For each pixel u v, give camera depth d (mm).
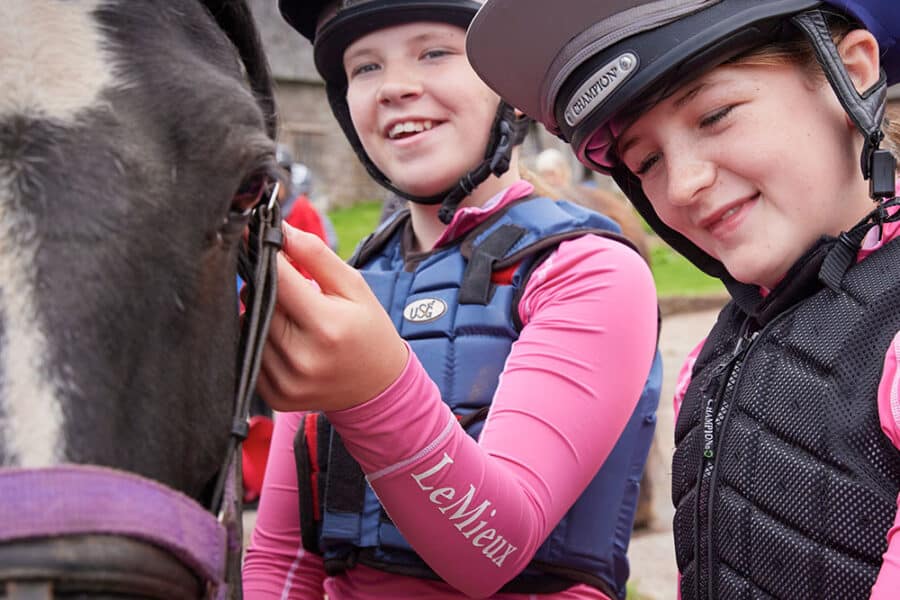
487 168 1761
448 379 1648
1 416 972
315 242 1327
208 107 1144
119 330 1039
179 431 1102
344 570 1704
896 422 1151
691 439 1480
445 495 1385
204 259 1131
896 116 1509
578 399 1529
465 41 1645
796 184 1358
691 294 9797
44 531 919
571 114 1484
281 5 1931
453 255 1745
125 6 1197
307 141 17828
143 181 1083
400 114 1779
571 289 1606
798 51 1372
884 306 1254
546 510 1481
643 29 1362
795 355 1324
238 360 1263
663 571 3693
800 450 1274
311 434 1761
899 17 1423
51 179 1053
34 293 1010
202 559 1048
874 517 1196
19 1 1155
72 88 1109
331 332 1280
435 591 1630
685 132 1403
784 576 1269
